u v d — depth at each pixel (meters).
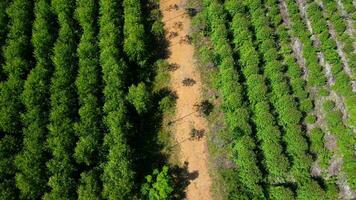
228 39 47.97
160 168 41.72
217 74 46.34
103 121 41.53
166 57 47.84
